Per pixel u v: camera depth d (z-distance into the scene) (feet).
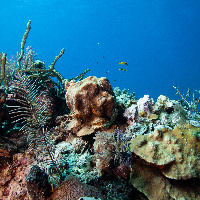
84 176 4.33
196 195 3.60
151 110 5.80
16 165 4.80
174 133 4.21
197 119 5.74
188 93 6.56
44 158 4.60
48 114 6.11
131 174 4.04
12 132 5.79
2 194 4.49
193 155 3.77
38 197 3.70
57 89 8.41
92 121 5.12
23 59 7.82
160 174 3.89
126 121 5.58
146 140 4.19
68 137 5.81
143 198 3.93
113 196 3.91
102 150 4.32
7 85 6.46
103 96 5.01
